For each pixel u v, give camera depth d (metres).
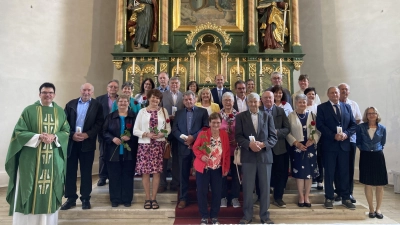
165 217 3.81
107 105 4.70
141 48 6.56
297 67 6.49
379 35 6.08
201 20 6.74
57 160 3.31
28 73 5.99
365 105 6.21
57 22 6.39
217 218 3.47
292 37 6.65
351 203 3.90
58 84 6.32
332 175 3.89
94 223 3.67
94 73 6.84
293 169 4.03
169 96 4.57
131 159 3.90
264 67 6.53
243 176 3.50
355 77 6.39
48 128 3.28
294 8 6.66
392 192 5.27
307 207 3.95
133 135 3.96
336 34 6.74
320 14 7.00
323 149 3.97
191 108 3.92
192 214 3.78
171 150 4.36
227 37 6.29
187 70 6.51
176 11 6.70
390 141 5.81
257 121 3.56
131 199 4.02
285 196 4.17
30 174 3.14
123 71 6.47
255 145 3.34
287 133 3.82
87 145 3.82
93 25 6.89
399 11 5.84
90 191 3.91
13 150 3.14
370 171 3.78
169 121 3.98
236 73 6.54
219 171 3.46
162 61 6.45
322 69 6.89
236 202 3.84
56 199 3.30
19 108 5.88
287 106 4.38
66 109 3.93
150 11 6.62
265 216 3.46
